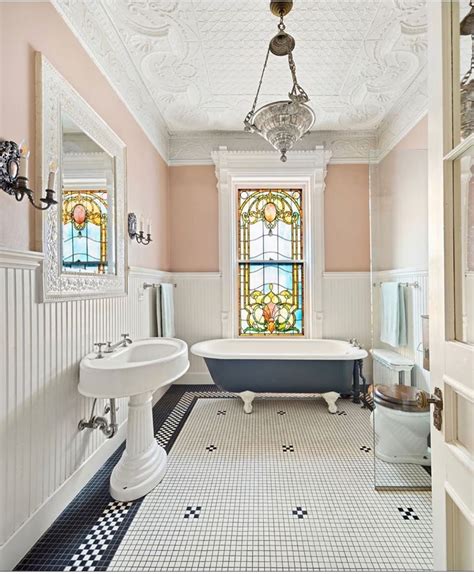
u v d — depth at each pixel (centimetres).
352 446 204
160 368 152
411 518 141
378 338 232
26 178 112
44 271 134
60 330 147
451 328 76
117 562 119
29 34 128
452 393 75
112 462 189
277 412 260
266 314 348
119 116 216
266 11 179
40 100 132
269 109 180
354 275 335
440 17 77
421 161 218
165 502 152
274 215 350
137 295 247
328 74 237
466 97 77
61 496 145
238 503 151
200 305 339
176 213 341
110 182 200
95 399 176
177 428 230
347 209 337
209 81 246
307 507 148
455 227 75
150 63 223
